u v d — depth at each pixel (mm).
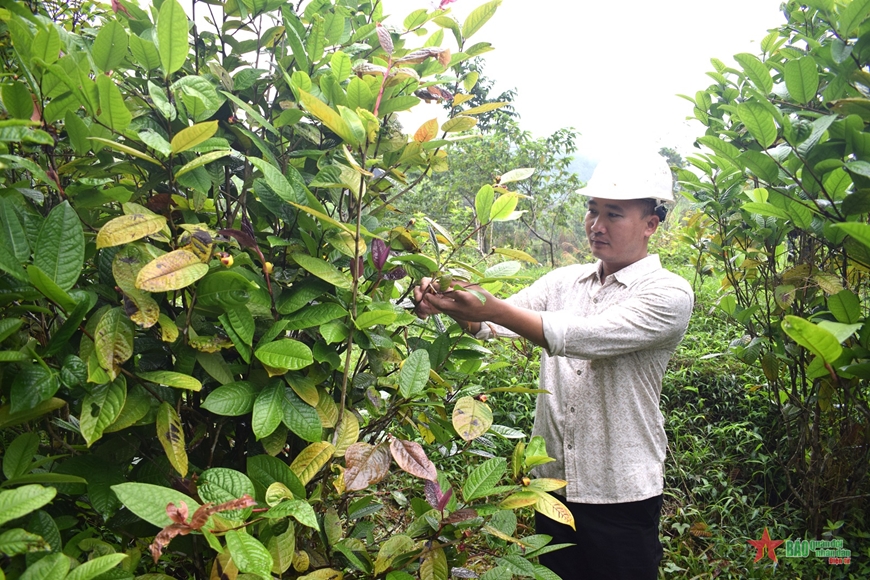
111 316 1021
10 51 1261
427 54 1273
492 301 1616
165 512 901
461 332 1671
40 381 941
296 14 1522
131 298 1032
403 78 1287
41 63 1009
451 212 8695
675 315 1876
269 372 1152
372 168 1385
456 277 1431
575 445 2002
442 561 1188
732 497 3184
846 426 2764
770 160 1805
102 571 834
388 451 1136
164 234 1185
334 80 1302
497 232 10422
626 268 2041
